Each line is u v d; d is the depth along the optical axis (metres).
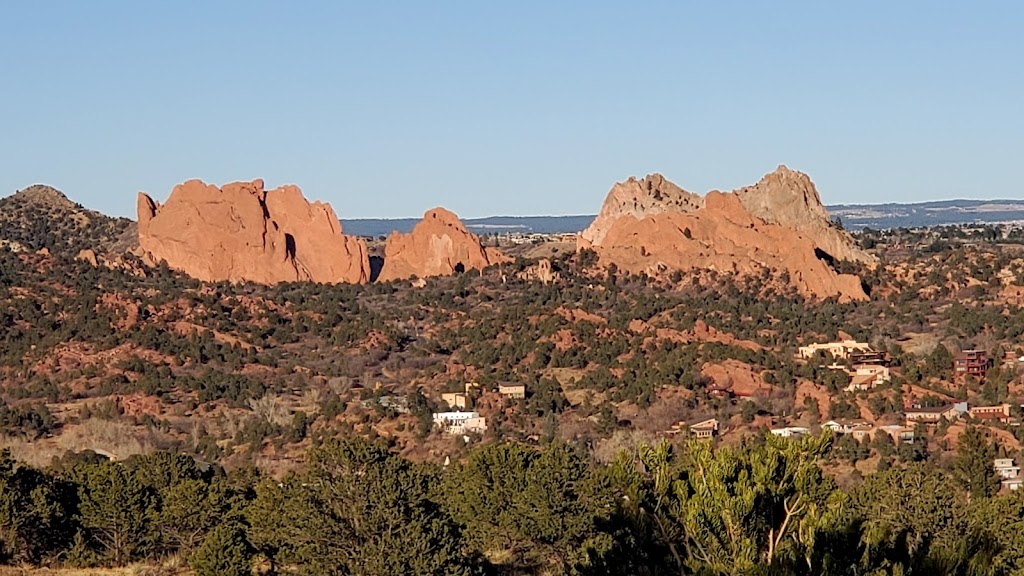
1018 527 54.69
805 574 28.27
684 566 29.98
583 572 32.22
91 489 68.56
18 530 65.88
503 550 65.81
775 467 30.78
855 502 59.50
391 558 52.41
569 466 62.06
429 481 66.69
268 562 63.69
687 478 32.06
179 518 66.50
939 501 57.00
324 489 54.19
